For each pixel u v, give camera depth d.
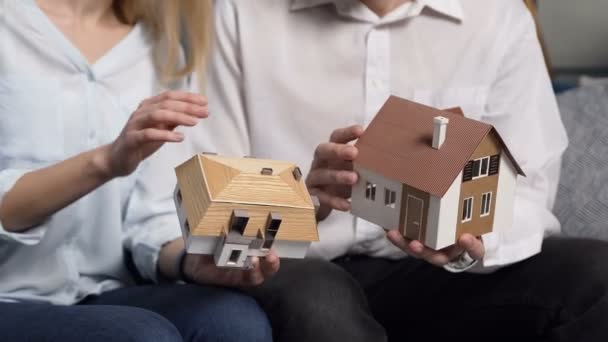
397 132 1.40
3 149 1.50
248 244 1.22
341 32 1.67
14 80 1.49
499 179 1.38
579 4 2.71
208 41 1.65
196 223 1.20
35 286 1.50
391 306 1.68
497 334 1.60
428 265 1.65
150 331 1.22
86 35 1.60
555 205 2.02
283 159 1.69
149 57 1.65
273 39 1.67
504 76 1.74
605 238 1.94
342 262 1.72
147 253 1.54
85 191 1.36
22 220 1.38
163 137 1.27
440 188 1.29
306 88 1.67
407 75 1.70
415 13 1.66
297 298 1.40
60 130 1.52
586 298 1.49
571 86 2.42
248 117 1.69
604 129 2.07
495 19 1.72
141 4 1.65
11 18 1.50
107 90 1.58
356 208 1.44
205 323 1.32
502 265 1.53
